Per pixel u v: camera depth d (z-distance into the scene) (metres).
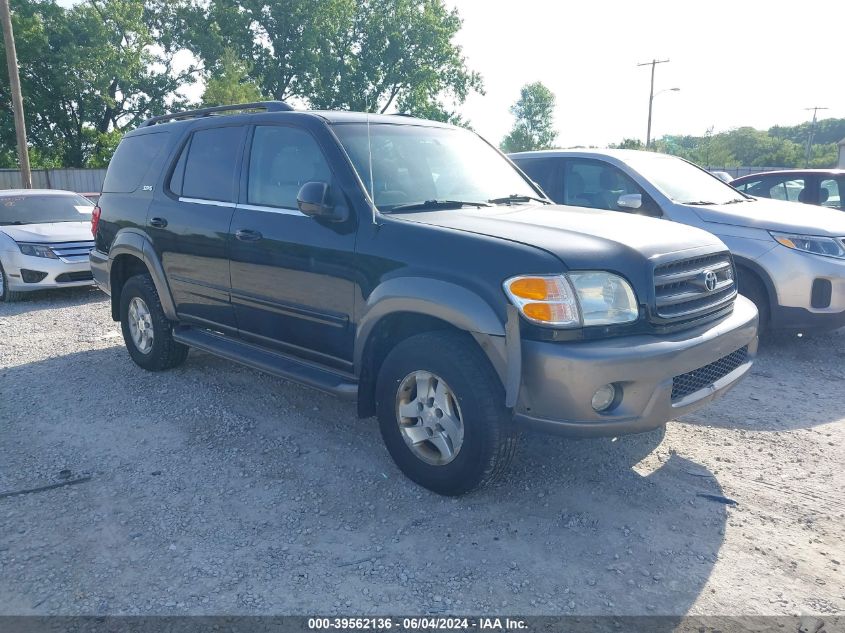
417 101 43.62
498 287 3.06
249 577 2.85
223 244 4.41
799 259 5.70
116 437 4.27
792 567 2.95
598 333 3.08
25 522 3.28
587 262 3.09
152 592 2.75
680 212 6.21
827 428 4.47
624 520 3.31
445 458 3.38
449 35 42.91
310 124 4.05
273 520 3.30
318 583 2.81
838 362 5.93
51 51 34.50
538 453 4.02
